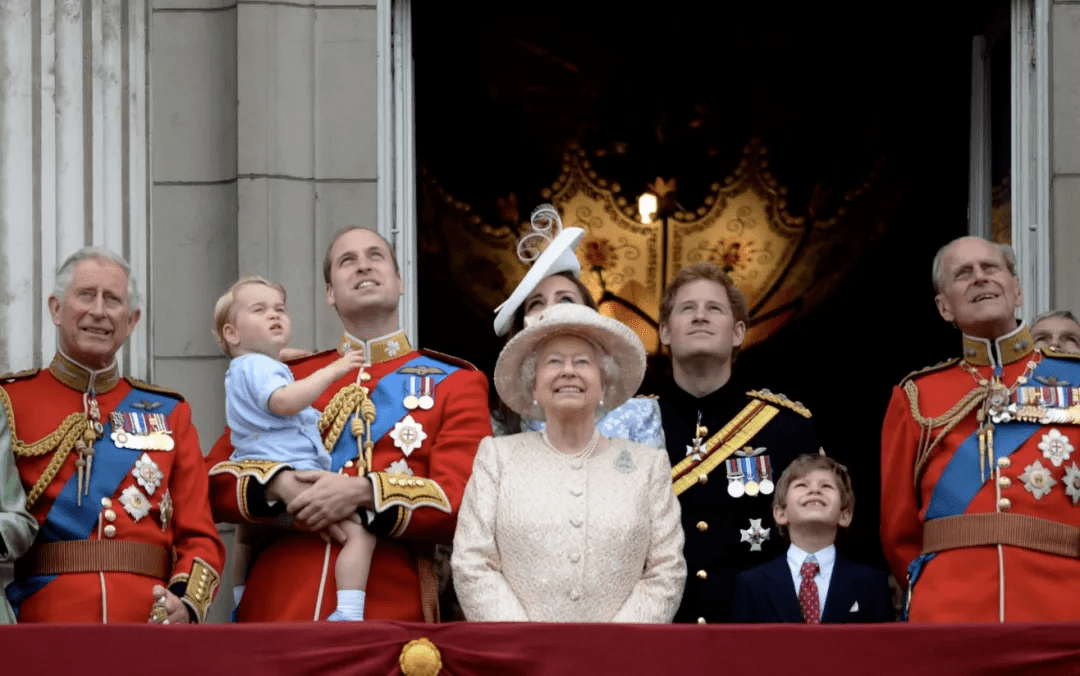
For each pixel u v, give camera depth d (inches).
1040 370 948.0
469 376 998.4
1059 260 1200.8
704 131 1658.5
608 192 1653.5
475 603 849.5
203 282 1251.8
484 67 1625.2
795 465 959.0
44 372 943.0
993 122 1348.4
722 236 1663.4
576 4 1640.0
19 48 1189.1
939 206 1582.2
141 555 912.9
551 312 890.1
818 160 1652.3
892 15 1620.3
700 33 1643.7
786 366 1657.2
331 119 1248.8
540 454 884.6
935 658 790.5
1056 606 893.8
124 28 1237.7
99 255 946.1
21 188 1175.6
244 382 970.7
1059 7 1220.5
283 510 942.4
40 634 793.6
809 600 938.7
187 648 796.6
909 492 955.3
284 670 796.6
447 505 937.5
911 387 972.6
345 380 1004.6
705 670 793.6
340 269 1011.3
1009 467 920.9
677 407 1031.0
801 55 1644.9
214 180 1258.6
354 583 926.4
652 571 866.1
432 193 1612.9
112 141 1220.5
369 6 1257.4
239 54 1247.5
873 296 1648.6
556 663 799.1
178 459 945.5
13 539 871.1
